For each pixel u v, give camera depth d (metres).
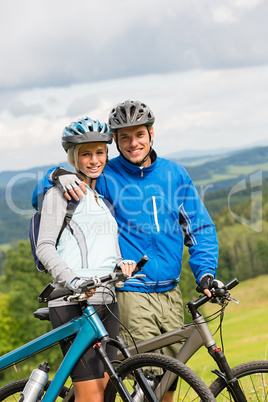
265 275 82.56
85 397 3.02
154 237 3.52
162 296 3.55
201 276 3.35
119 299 3.52
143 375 2.96
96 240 3.11
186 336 3.14
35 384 3.12
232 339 57.41
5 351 49.78
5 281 51.91
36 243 3.09
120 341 3.05
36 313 3.29
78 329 3.04
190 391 2.90
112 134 3.36
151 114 3.62
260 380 3.04
